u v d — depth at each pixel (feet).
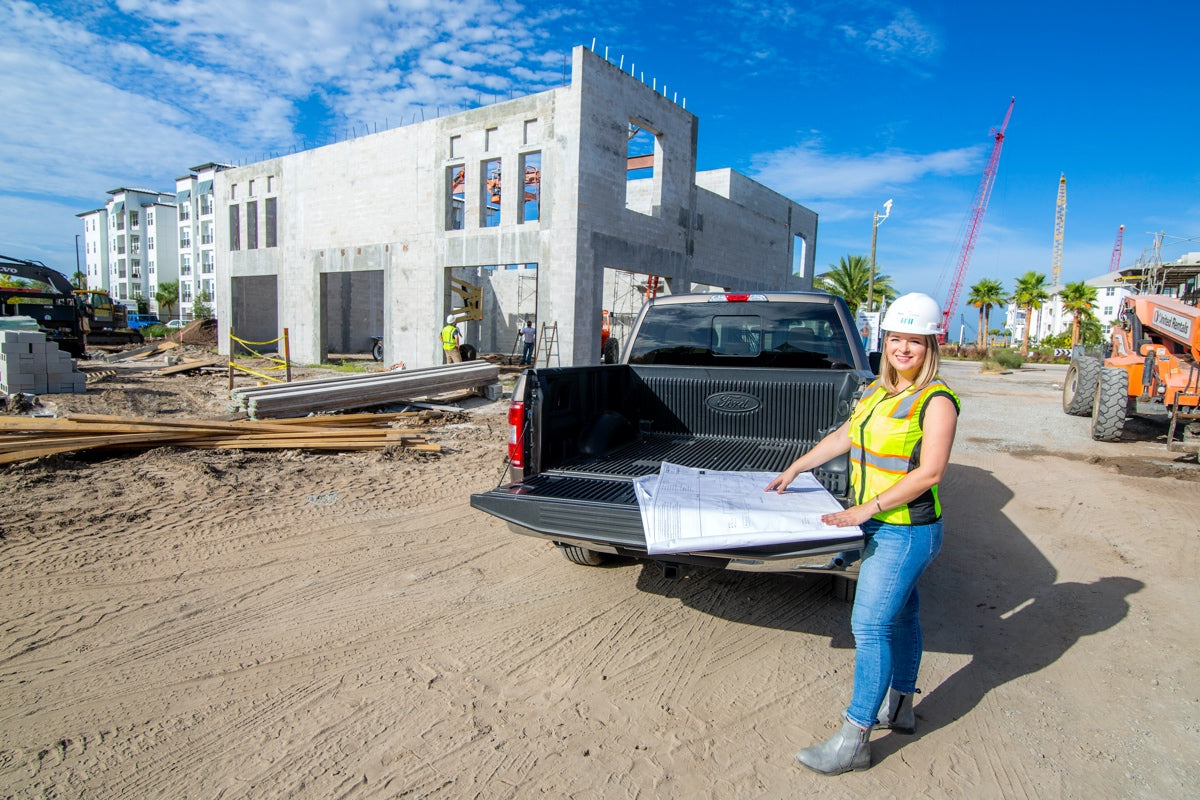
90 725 9.47
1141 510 21.18
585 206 62.49
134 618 12.69
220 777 8.51
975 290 207.82
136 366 68.23
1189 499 22.49
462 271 103.30
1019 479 25.36
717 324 17.87
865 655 8.68
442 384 40.57
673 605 13.98
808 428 16.20
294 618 12.91
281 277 90.27
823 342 16.93
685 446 16.12
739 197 98.78
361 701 10.24
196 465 22.90
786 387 16.28
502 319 113.19
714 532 9.46
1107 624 13.46
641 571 15.74
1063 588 15.23
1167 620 13.62
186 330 113.60
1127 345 35.09
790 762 9.11
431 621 12.95
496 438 31.22
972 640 12.79
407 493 21.61
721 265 89.97
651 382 17.42
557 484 13.01
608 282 106.52
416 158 74.28
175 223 270.87
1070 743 9.64
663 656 11.88
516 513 12.11
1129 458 28.94
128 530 17.25
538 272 64.59
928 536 8.47
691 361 18.06
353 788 8.37
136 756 8.86
